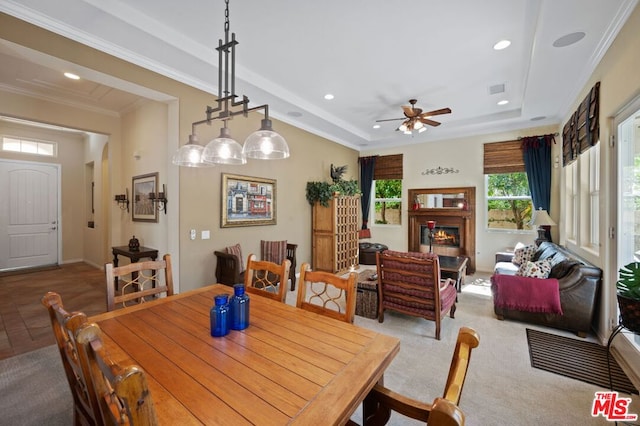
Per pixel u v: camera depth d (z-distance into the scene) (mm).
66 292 4434
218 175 4145
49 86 3996
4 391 2115
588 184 3787
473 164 6242
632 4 2256
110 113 4922
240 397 979
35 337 2934
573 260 3275
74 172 6730
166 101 3648
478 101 4766
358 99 4695
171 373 1119
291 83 4098
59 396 2064
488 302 4105
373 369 1156
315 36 2977
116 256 4328
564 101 4418
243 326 1521
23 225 6094
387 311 3744
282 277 2064
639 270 1865
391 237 7344
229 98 1930
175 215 3721
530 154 5500
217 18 2678
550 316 3164
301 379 1085
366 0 2455
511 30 2869
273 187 5059
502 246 5934
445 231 6566
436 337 2980
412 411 1079
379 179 7457
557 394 2102
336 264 5723
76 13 2416
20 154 6031
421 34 2943
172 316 1695
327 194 5672
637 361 2289
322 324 1593
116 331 1491
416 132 6367
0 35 2316
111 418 869
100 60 2865
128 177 4859
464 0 2457
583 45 2877
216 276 4023
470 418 1870
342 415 907
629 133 2586
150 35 2730
